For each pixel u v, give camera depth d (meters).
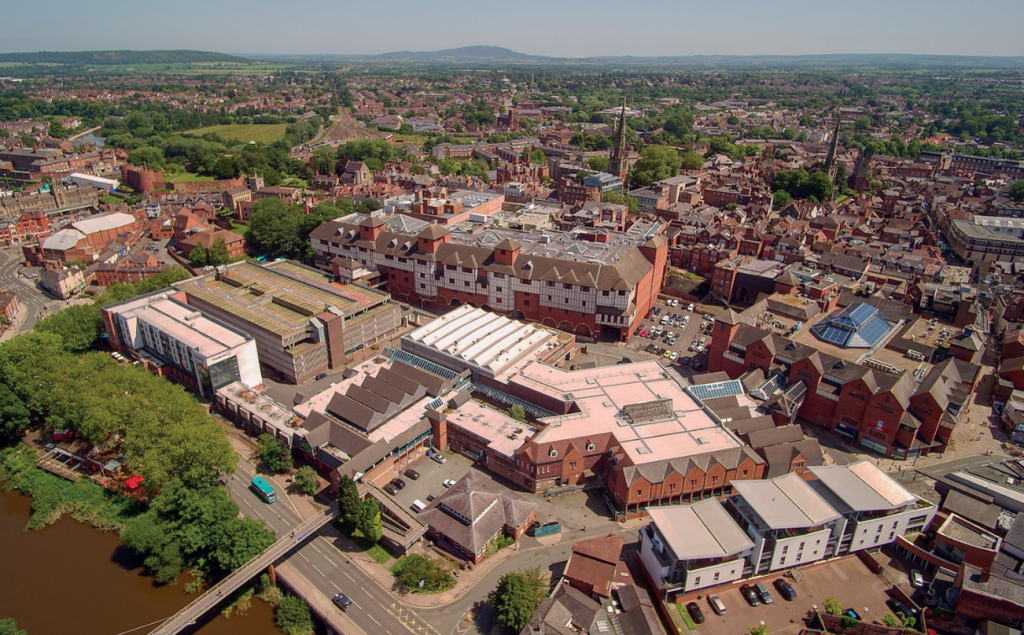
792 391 154.38
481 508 119.56
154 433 134.38
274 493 131.00
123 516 132.62
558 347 179.12
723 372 160.12
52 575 119.06
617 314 196.50
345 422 143.88
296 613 106.62
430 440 147.62
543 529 122.12
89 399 144.38
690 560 103.19
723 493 131.25
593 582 104.88
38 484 142.25
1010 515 117.38
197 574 117.25
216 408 162.62
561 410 148.38
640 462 126.56
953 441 152.50
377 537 118.06
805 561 112.88
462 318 188.75
